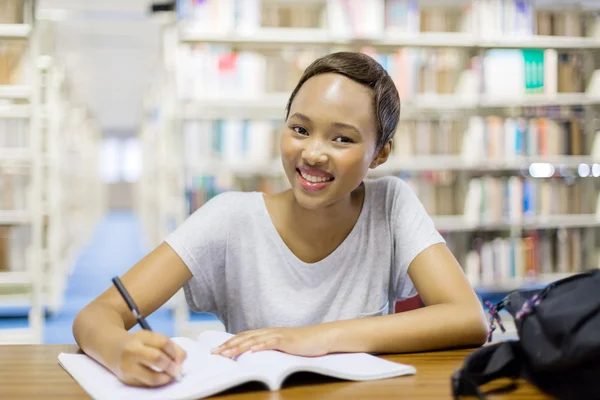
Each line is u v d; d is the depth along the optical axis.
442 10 4.41
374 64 0.99
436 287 1.04
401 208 1.14
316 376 0.80
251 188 4.57
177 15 3.98
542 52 4.24
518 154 4.27
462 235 4.42
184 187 4.09
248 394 0.72
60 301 5.20
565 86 4.26
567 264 4.38
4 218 3.97
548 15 4.23
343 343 0.88
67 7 7.00
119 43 8.57
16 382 0.78
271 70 4.10
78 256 8.72
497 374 0.77
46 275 4.85
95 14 7.12
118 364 0.75
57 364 0.88
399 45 4.14
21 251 4.07
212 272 1.12
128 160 22.27
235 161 4.14
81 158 9.55
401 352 0.93
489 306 0.84
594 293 0.68
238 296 1.13
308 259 1.11
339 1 4.05
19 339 3.86
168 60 4.22
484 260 4.32
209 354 0.84
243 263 1.11
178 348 0.76
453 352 0.94
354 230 1.12
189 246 1.07
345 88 0.94
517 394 0.72
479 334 0.97
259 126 4.15
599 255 4.36
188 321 4.14
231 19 3.98
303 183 0.96
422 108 4.34
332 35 4.04
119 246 10.31
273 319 1.10
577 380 0.68
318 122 0.94
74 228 8.06
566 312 0.67
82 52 9.05
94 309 0.95
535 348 0.70
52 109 4.94
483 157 4.24
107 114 16.55
